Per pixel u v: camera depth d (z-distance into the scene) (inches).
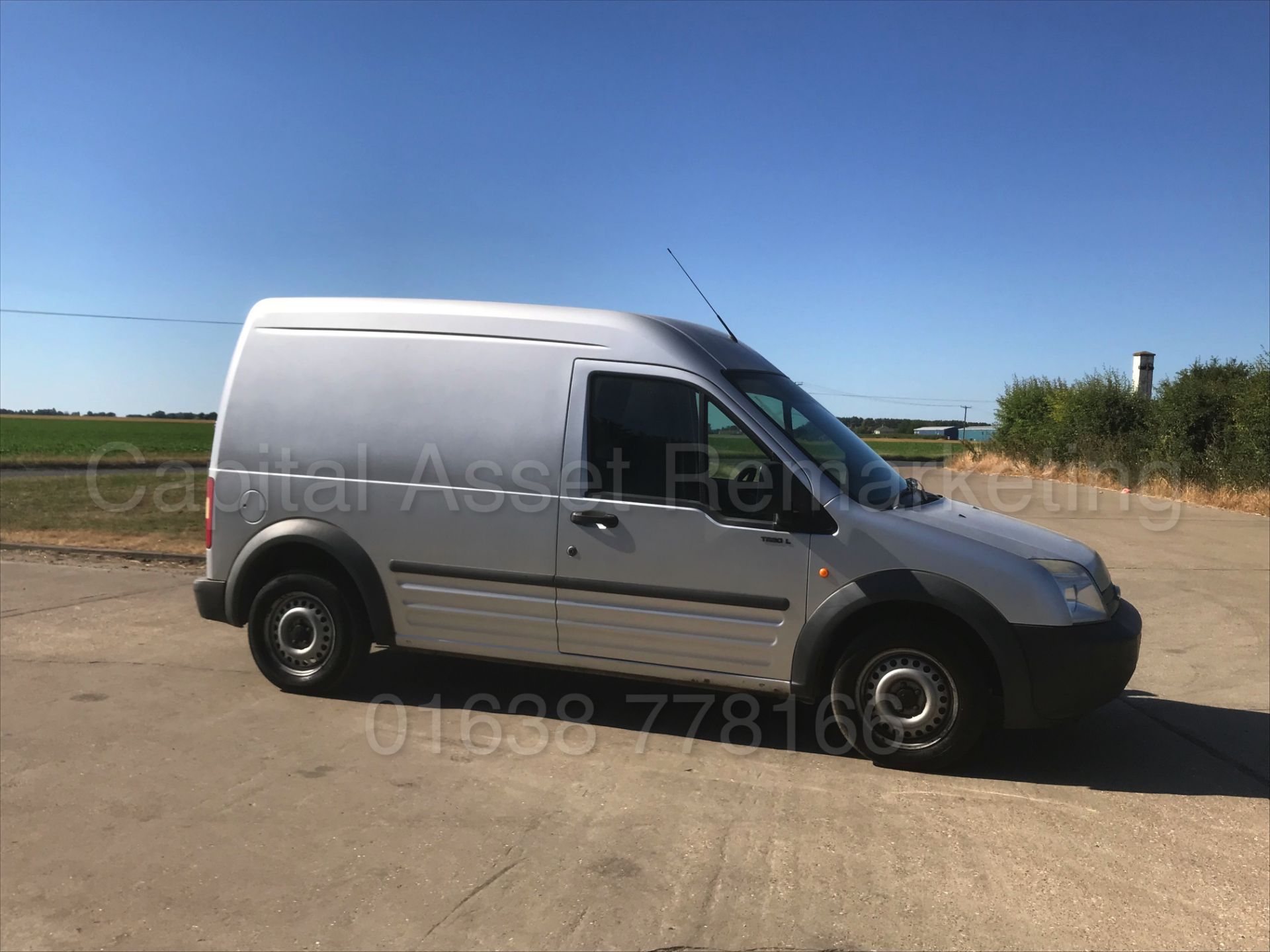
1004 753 198.2
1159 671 269.9
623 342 199.6
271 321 225.6
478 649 209.5
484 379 206.7
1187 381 775.1
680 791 173.8
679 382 194.4
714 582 189.2
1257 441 673.6
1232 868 148.0
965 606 176.2
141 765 180.1
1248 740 210.1
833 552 182.7
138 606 317.1
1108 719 223.8
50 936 122.1
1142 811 170.1
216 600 226.2
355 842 149.6
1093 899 137.5
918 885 140.6
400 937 123.0
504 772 180.2
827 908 133.0
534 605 202.2
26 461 1433.3
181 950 119.5
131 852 145.3
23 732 197.3
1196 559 461.1
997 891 139.4
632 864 144.4
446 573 207.5
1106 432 925.8
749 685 190.9
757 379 205.8
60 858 142.9
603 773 181.3
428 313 213.8
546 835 153.6
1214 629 322.3
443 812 161.5
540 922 127.3
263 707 215.6
